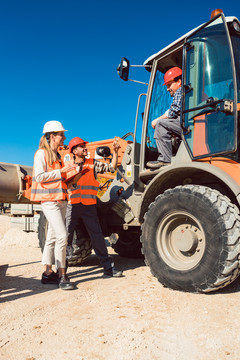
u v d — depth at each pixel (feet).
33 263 18.04
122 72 14.49
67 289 11.94
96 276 14.29
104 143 17.97
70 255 15.92
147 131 14.80
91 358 6.73
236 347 6.96
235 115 10.79
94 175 14.62
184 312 9.02
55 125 12.78
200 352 6.82
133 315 8.96
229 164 10.98
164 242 11.93
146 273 14.46
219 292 10.71
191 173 12.29
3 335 7.97
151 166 13.46
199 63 12.34
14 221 29.73
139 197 14.79
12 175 16.89
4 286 12.73
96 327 8.25
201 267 10.48
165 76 14.15
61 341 7.52
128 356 6.75
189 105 12.37
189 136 12.18
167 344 7.20
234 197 12.16
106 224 16.20
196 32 12.55
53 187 12.32
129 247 19.34
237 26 12.12
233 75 11.01
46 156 12.52
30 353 7.01
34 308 9.85
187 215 11.13
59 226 12.43
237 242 9.97
